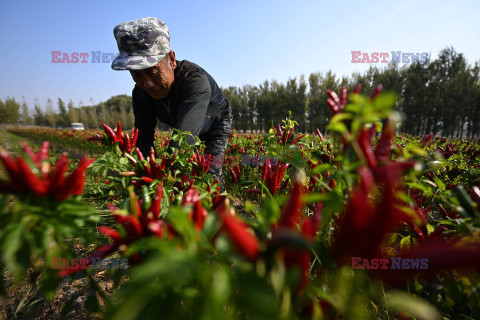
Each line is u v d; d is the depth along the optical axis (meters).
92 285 0.95
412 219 1.04
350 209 0.63
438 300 1.00
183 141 1.86
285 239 0.53
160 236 0.67
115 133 1.57
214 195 1.37
